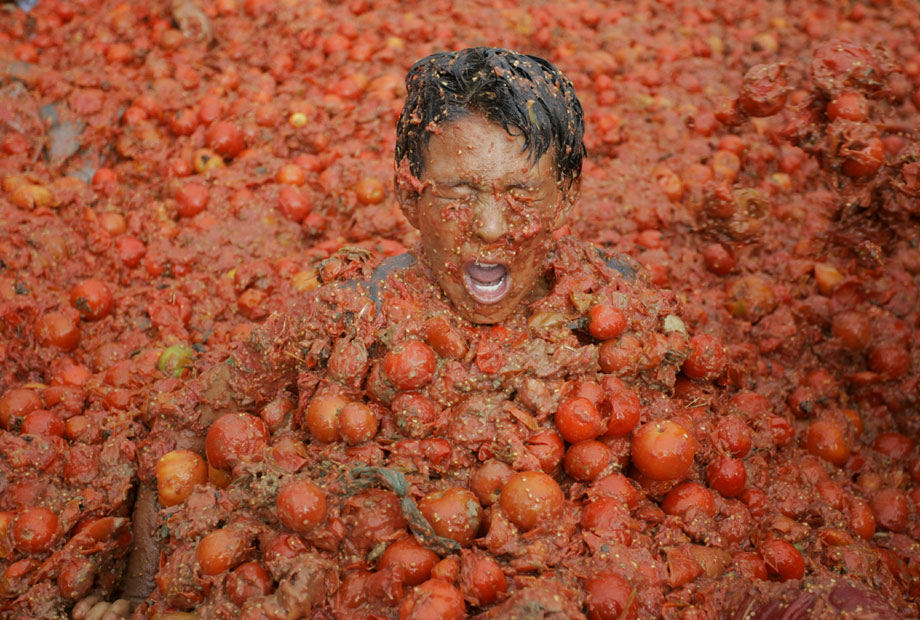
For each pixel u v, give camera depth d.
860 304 1.33
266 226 1.42
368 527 0.83
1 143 1.49
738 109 1.11
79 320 1.28
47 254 1.33
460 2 2.06
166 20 1.84
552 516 0.82
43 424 1.07
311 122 1.61
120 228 1.42
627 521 0.84
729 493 0.94
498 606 0.77
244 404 0.99
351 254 0.98
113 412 1.11
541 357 0.90
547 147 0.84
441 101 0.84
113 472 1.01
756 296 1.32
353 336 0.93
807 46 2.04
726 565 0.87
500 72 0.83
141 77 1.69
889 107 1.09
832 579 0.84
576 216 1.45
